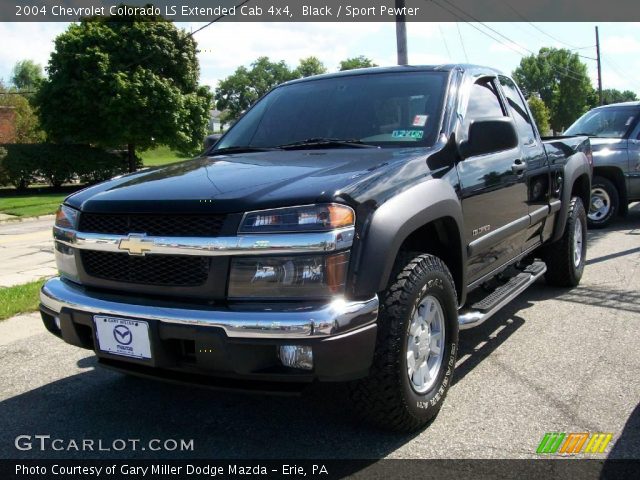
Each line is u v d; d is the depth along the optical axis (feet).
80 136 95.25
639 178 30.91
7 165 84.12
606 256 24.16
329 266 8.36
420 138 11.46
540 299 18.08
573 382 11.91
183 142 101.45
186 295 8.86
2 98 135.54
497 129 11.34
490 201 12.56
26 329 16.17
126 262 9.39
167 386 12.39
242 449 9.75
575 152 18.78
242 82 261.85
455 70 13.10
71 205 10.43
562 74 251.80
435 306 10.39
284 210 8.45
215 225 8.60
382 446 9.64
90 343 10.00
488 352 13.75
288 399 11.55
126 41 94.48
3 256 32.24
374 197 9.02
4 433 10.50
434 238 11.16
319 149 11.78
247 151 12.68
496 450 9.39
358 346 8.46
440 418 10.53
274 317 8.21
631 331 14.94
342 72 14.35
